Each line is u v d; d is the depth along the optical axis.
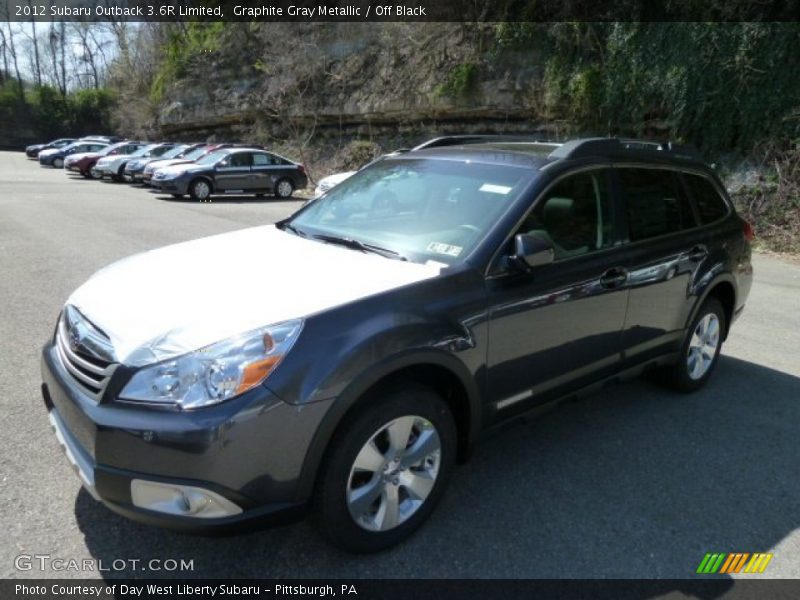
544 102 17.44
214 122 31.77
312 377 2.38
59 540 2.70
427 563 2.69
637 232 3.85
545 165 3.45
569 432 3.97
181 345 2.37
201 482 2.25
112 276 3.04
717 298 4.77
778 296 8.11
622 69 15.14
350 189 4.04
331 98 24.86
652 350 4.10
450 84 20.03
